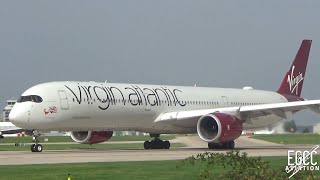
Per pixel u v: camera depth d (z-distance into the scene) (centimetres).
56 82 8269
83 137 9150
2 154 7481
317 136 16675
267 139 15362
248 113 8850
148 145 9544
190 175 4569
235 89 10719
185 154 7438
